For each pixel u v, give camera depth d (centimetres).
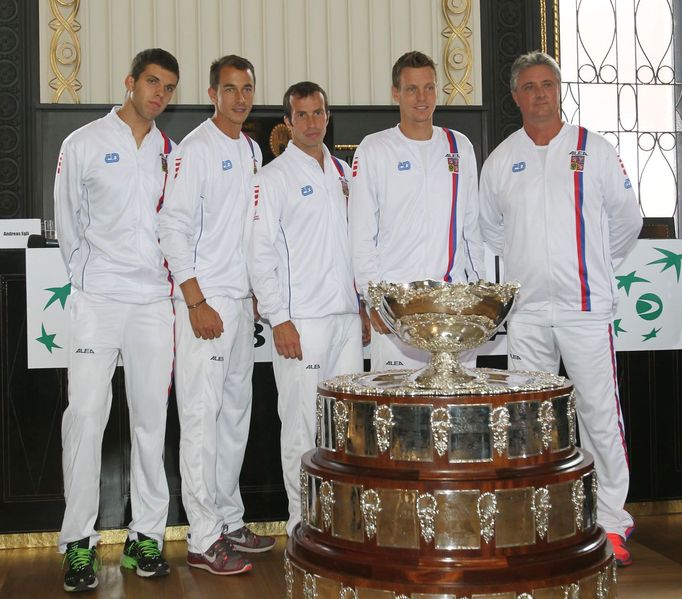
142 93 281
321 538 177
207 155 289
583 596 165
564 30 461
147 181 288
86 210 287
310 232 286
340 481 171
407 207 278
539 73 282
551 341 292
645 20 467
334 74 445
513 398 167
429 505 162
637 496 353
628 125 465
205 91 434
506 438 167
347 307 288
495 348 336
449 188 281
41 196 409
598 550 172
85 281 285
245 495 334
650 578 276
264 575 287
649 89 467
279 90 441
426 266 277
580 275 284
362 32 446
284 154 292
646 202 467
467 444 166
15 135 411
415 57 279
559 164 285
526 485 164
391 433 169
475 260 292
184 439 292
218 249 293
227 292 292
